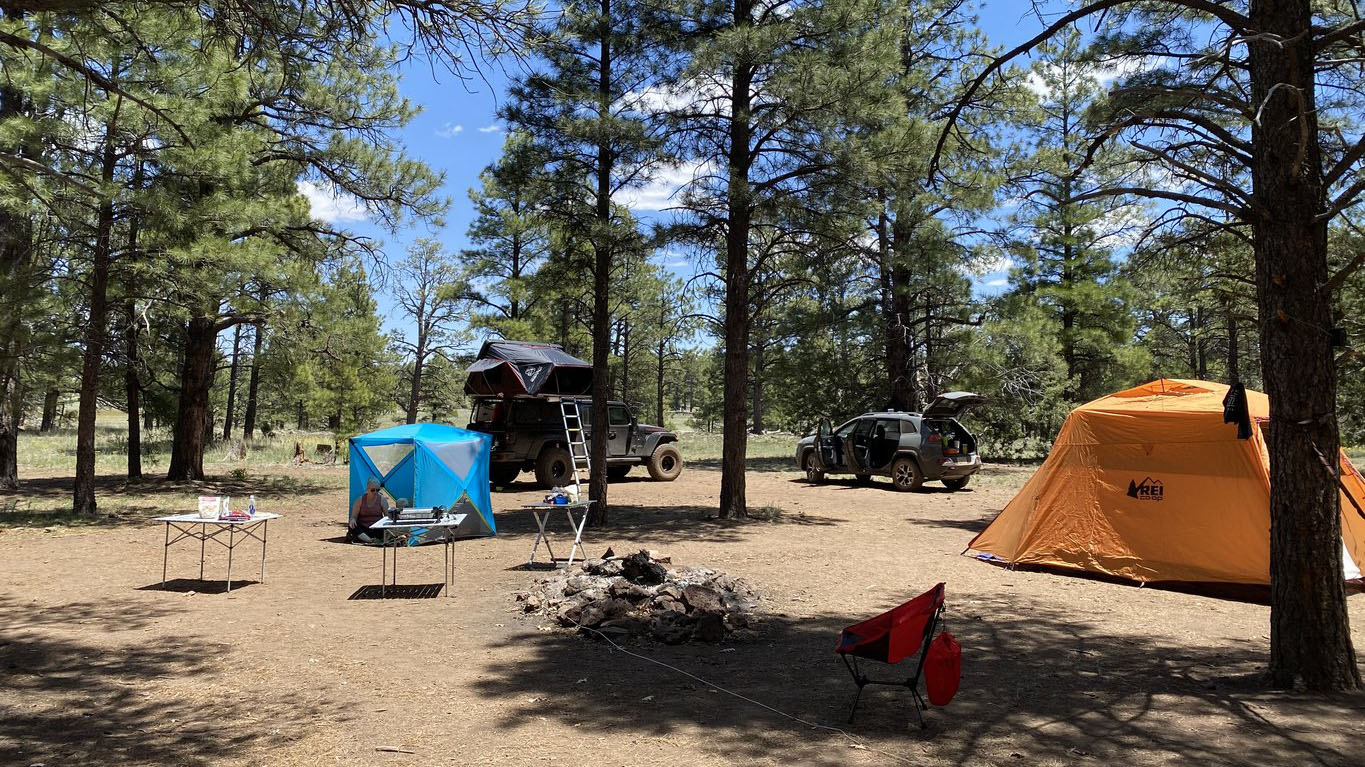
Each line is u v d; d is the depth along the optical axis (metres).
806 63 11.53
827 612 7.29
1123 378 26.53
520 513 14.02
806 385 26.45
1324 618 5.11
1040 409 25.19
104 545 10.66
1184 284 10.88
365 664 5.68
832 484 19.97
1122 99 7.29
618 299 31.27
